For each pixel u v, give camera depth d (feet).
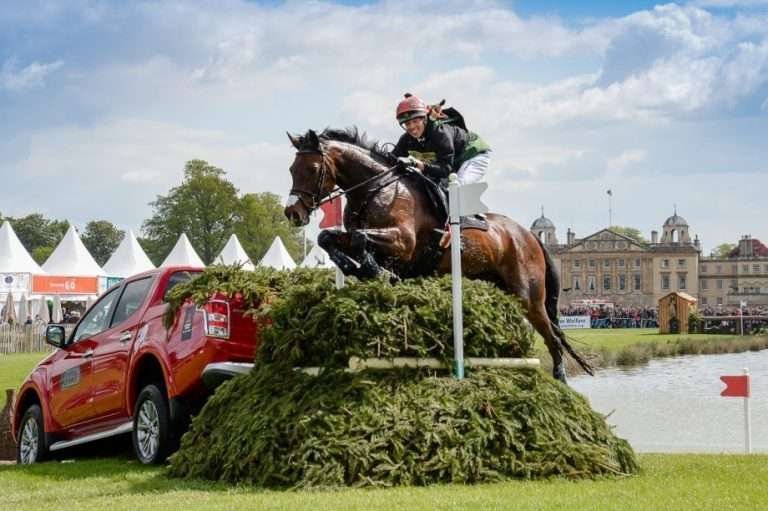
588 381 73.92
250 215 245.65
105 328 29.58
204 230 244.42
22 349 110.93
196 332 25.13
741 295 489.26
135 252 134.72
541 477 20.67
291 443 20.49
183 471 22.41
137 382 27.50
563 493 18.30
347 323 21.80
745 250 496.64
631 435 41.09
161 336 26.40
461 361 22.22
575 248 476.13
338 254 23.88
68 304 134.92
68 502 18.93
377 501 17.13
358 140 26.32
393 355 21.85
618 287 471.62
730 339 148.15
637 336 165.27
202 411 23.15
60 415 30.42
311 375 21.90
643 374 82.43
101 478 23.16
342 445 20.03
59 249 126.52
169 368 25.58
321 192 25.12
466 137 28.50
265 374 22.52
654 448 35.09
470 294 23.53
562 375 31.58
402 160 25.68
